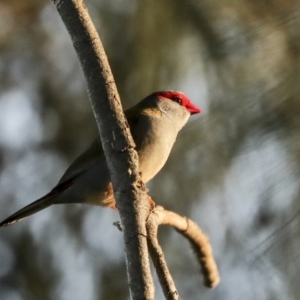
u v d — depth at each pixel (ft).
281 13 22.57
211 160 26.94
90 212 43.86
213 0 26.99
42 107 45.62
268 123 21.29
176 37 29.17
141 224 14.99
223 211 31.22
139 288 14.65
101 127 15.28
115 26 34.53
